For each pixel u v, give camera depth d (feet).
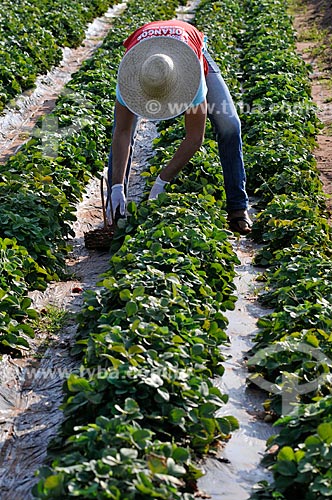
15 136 41.24
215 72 25.62
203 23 64.85
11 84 44.98
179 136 35.32
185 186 28.63
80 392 15.72
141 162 36.42
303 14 75.15
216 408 16.30
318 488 13.23
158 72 21.26
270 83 44.14
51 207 27.09
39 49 52.60
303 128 38.52
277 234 26.13
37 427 17.30
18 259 22.75
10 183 27.30
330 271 22.18
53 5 66.95
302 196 29.22
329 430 14.03
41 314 22.40
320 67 53.98
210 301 20.61
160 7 73.87
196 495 14.74
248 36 61.26
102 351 16.94
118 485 12.80
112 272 22.04
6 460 16.22
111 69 47.70
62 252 26.35
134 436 13.91
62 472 13.16
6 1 63.26
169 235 22.84
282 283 22.94
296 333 18.60
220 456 15.98
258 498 14.43
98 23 71.87
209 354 18.52
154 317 18.07
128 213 26.04
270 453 16.06
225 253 24.14
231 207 27.61
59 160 32.01
